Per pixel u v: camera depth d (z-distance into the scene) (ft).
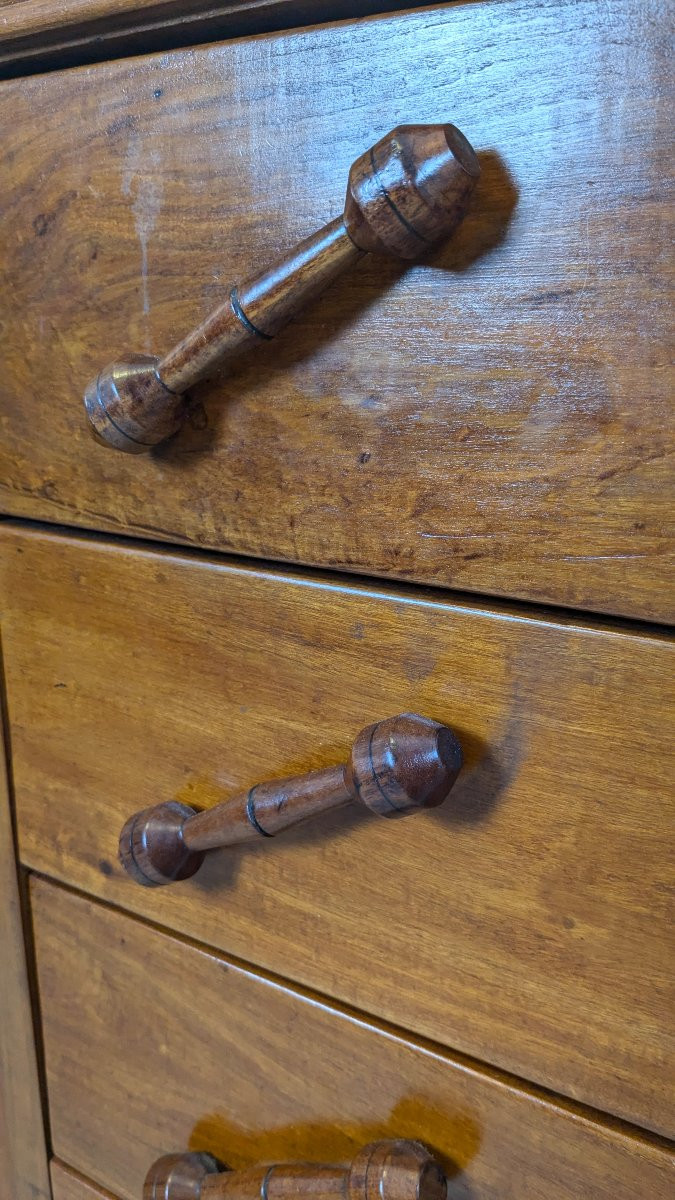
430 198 0.89
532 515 0.98
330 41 1.00
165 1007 1.45
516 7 0.89
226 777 1.29
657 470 0.91
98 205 1.22
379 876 1.18
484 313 0.97
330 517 1.12
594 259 0.90
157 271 1.19
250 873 1.30
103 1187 1.62
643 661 0.95
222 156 1.10
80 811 1.49
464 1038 1.15
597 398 0.93
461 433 1.01
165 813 1.29
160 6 1.08
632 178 0.87
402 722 1.02
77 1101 1.62
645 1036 1.02
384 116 0.99
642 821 0.98
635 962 1.01
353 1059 1.26
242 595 1.22
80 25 1.14
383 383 1.05
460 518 1.03
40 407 1.36
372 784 1.00
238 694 1.26
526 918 1.07
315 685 1.18
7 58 1.25
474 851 1.10
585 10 0.86
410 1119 1.22
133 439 1.18
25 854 1.59
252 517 1.19
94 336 1.27
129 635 1.35
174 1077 1.47
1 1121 1.75
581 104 0.88
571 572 0.97
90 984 1.55
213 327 1.05
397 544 1.08
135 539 1.34
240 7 1.05
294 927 1.27
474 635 1.05
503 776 1.06
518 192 0.93
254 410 1.15
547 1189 1.12
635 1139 1.05
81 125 1.20
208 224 1.13
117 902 1.47
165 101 1.13
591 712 0.99
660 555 0.92
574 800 1.02
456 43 0.93
